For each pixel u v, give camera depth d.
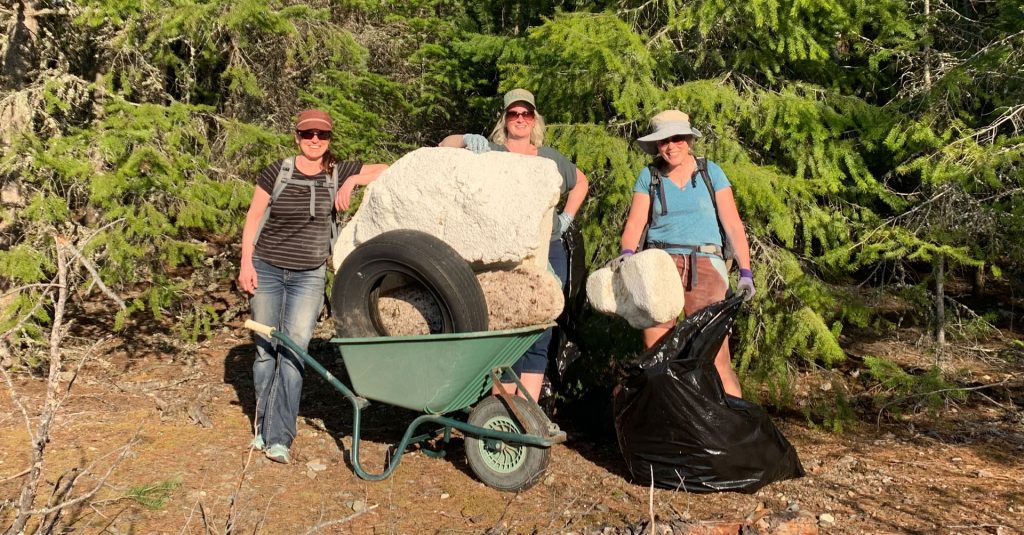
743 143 5.89
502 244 3.85
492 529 3.48
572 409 5.12
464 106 7.43
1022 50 5.62
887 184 6.74
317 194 4.32
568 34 5.21
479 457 4.02
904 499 3.89
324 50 8.02
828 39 5.93
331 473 4.17
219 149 6.99
